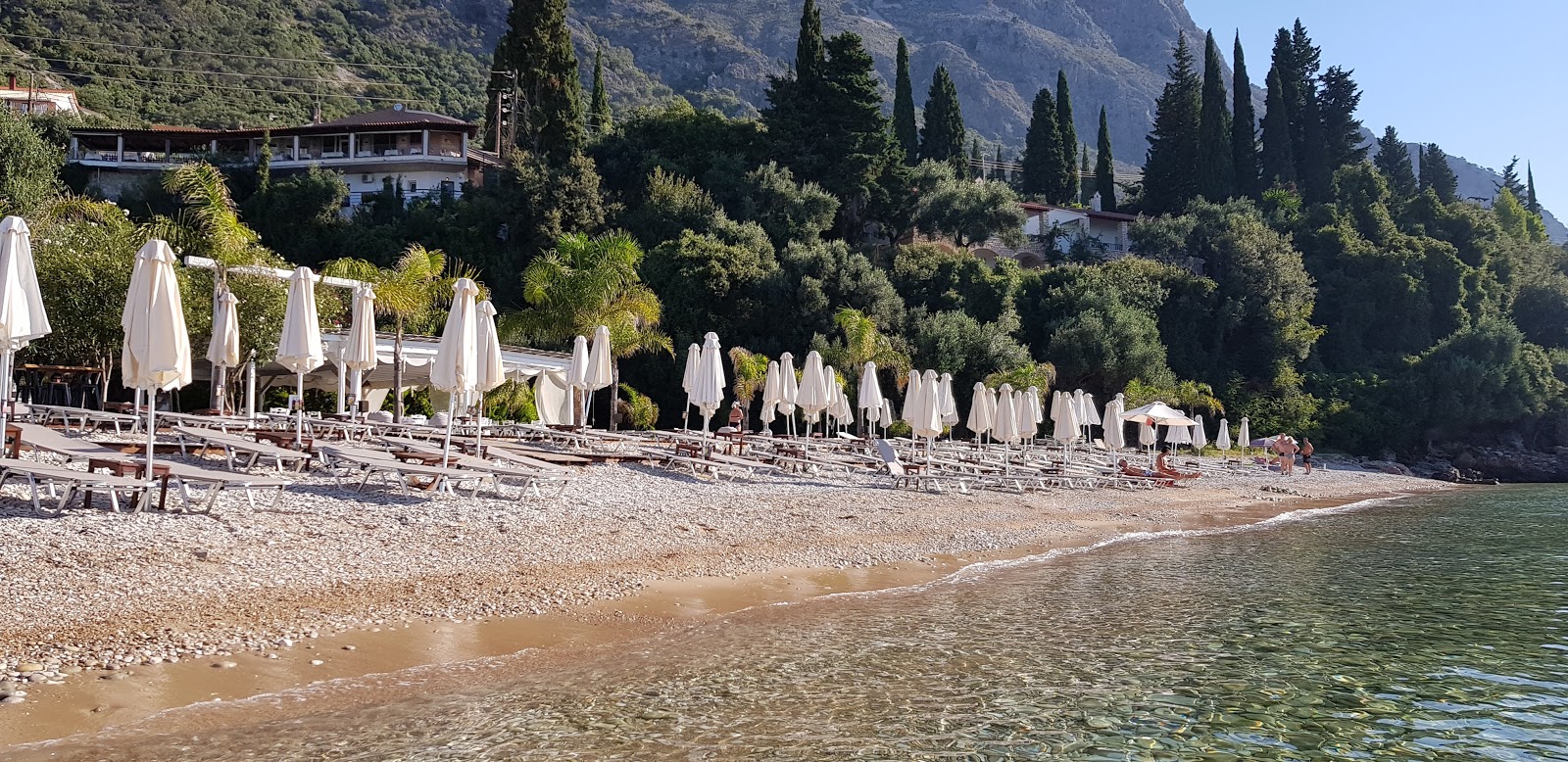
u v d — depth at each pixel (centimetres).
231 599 1037
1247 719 884
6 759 656
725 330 5222
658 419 4988
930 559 1695
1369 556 1942
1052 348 6038
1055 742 802
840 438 3606
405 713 798
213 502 1323
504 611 1125
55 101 8788
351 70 16288
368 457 1630
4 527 1131
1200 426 5528
